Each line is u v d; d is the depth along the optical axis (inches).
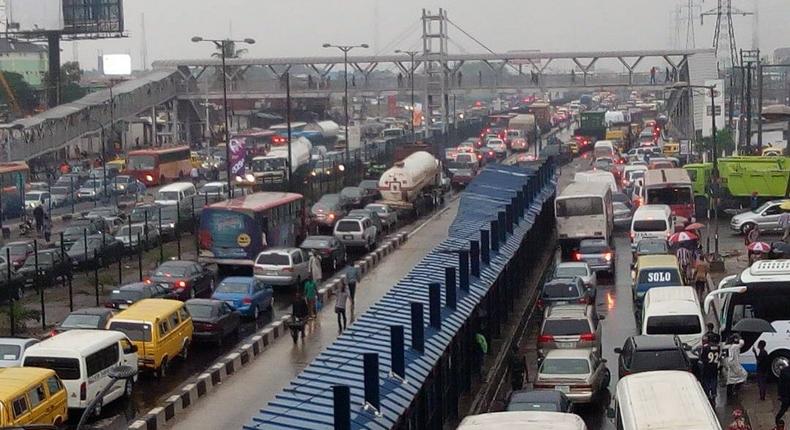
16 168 3474.4
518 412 994.1
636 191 3324.3
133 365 1488.7
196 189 3939.5
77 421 1360.7
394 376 1111.0
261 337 1804.9
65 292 2250.2
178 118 6190.9
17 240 2898.6
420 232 3196.4
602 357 1619.1
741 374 1407.5
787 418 1316.4
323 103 7514.8
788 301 1491.1
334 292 2272.4
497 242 2012.8
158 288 1956.2
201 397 1494.8
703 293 2087.8
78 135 4928.6
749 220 2859.3
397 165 3521.2
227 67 6284.5
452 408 1354.6
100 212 3184.1
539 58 6328.7
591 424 1336.1
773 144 5113.2
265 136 5551.2
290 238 2667.3
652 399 968.9
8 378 1208.8
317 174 4035.4
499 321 1827.0
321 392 1042.1
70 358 1339.8
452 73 6358.3
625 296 2194.9
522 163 3949.3
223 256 2443.4
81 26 5762.8
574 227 2628.0
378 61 6225.4
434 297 1342.3
